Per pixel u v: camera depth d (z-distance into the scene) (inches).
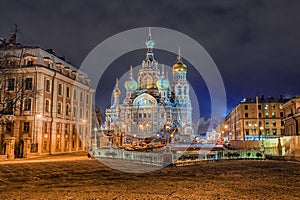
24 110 1784.0
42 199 479.5
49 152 1860.2
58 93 2006.6
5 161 1248.8
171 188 576.1
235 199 468.8
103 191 549.0
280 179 703.7
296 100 2596.0
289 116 2733.8
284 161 1304.1
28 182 708.0
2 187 632.4
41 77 1809.8
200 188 574.2
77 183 680.4
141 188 580.4
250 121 3993.6
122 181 699.4
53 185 653.9
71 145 2140.7
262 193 518.9
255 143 1863.9
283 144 1398.9
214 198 477.1
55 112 1941.4
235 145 2230.6
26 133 1754.4
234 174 812.6
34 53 1905.8
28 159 1391.5
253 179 705.6
